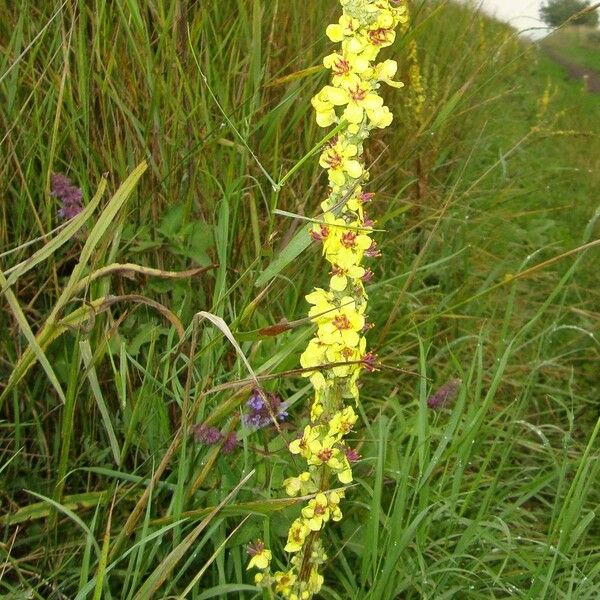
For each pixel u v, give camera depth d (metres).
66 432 0.32
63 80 0.38
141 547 0.32
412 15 0.65
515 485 0.54
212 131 0.44
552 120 1.46
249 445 0.37
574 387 0.68
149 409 0.40
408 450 0.40
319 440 0.30
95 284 0.39
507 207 0.93
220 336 0.34
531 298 0.81
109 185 0.44
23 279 0.45
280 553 0.39
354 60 0.27
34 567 0.37
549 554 0.43
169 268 0.46
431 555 0.43
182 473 0.32
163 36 0.43
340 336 0.28
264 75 0.53
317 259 0.52
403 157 0.63
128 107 0.46
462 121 0.91
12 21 0.48
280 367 0.36
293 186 0.55
